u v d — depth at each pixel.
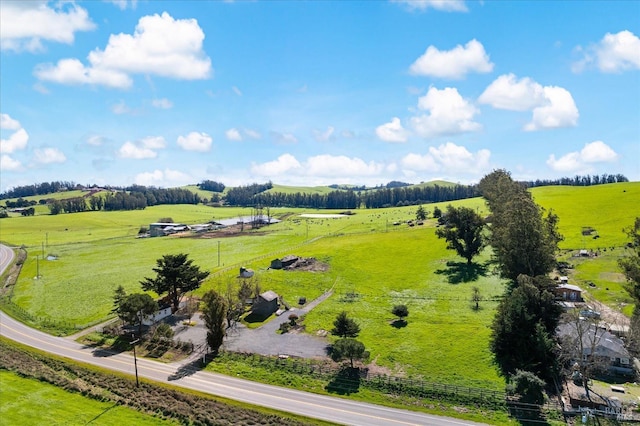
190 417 62.28
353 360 81.38
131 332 95.69
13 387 70.19
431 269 136.50
